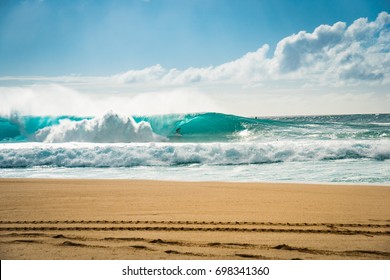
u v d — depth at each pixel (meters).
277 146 15.45
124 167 14.45
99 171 13.59
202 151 15.30
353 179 11.20
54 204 7.59
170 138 28.16
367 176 11.62
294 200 7.95
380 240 5.18
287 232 5.55
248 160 15.00
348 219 6.32
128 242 5.06
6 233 5.51
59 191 9.06
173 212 6.86
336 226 5.88
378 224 6.01
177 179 11.77
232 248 4.82
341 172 12.41
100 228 5.75
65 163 14.91
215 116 30.02
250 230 5.64
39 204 7.60
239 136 26.94
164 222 6.11
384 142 16.17
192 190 9.20
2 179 11.11
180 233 5.48
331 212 6.84
